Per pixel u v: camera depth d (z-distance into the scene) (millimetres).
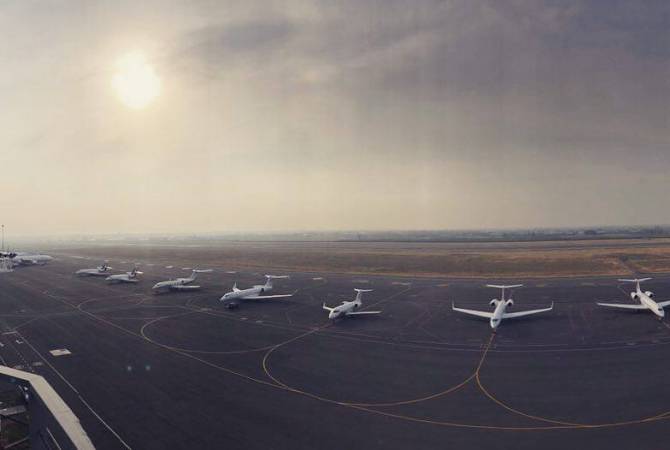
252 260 196625
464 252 198750
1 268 175125
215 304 92688
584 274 128875
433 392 42281
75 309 88125
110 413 37781
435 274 138000
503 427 34562
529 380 45312
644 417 35969
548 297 92688
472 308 84000
